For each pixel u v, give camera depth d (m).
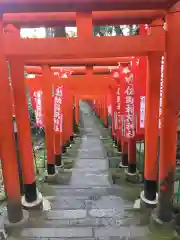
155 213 7.18
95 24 7.05
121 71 9.29
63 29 12.39
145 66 7.79
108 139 22.09
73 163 14.10
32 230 6.98
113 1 5.13
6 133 6.42
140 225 7.14
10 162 6.67
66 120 17.75
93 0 5.07
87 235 6.76
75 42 5.57
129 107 8.35
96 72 13.64
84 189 10.02
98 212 7.97
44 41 5.61
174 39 5.55
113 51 5.60
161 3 5.24
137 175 10.95
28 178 7.92
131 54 6.38
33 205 7.96
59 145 13.22
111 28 15.57
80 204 8.59
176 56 5.64
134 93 8.05
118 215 7.73
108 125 26.28
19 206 7.12
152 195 7.89
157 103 7.20
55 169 11.74
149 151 7.64
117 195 9.31
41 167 13.04
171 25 5.52
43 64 10.23
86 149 18.11
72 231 6.93
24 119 7.61
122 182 10.73
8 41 5.68
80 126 31.17
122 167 12.90
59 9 5.39
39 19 6.65
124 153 12.92
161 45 5.61
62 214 7.83
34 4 5.16
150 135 7.51
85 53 5.64
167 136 6.16
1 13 5.54
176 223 6.71
